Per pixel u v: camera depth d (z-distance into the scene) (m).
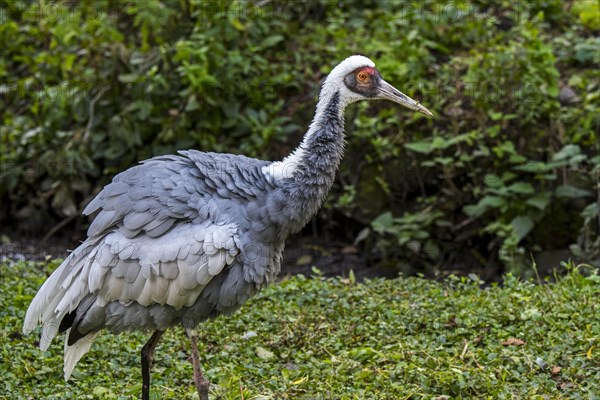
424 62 15.57
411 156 14.91
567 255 13.87
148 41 16.05
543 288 11.33
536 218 14.01
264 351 10.13
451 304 10.98
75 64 16.20
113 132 15.60
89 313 8.34
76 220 16.08
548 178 13.95
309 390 8.98
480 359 9.56
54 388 9.13
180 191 8.34
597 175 13.79
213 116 15.36
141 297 8.23
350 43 16.20
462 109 14.94
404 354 9.66
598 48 15.57
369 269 14.64
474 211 14.06
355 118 15.27
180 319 8.60
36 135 16.06
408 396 8.79
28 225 16.16
